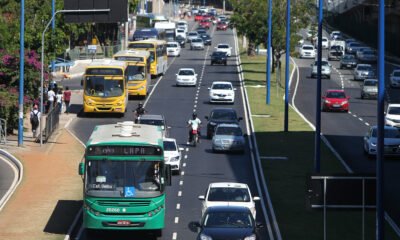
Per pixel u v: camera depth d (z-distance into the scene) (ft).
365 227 214.28
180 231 214.28
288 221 220.84
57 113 378.94
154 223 198.29
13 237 203.31
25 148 325.21
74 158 308.81
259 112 442.91
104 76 416.46
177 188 268.21
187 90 528.22
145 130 217.36
